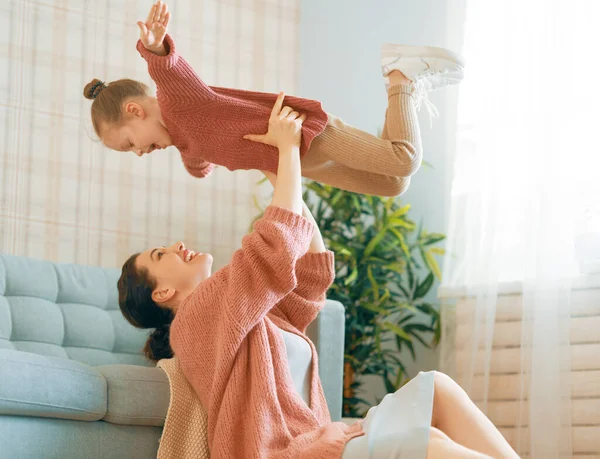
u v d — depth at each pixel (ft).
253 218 13.74
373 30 14.10
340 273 13.44
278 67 14.39
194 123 6.66
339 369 9.55
